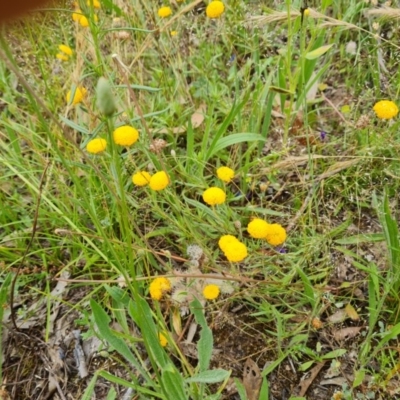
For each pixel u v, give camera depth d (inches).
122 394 9.0
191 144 10.9
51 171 10.9
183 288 9.5
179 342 9.1
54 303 10.5
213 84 12.8
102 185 10.8
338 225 10.7
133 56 13.0
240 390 7.7
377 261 10.0
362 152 10.2
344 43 14.3
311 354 8.8
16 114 13.0
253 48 13.0
